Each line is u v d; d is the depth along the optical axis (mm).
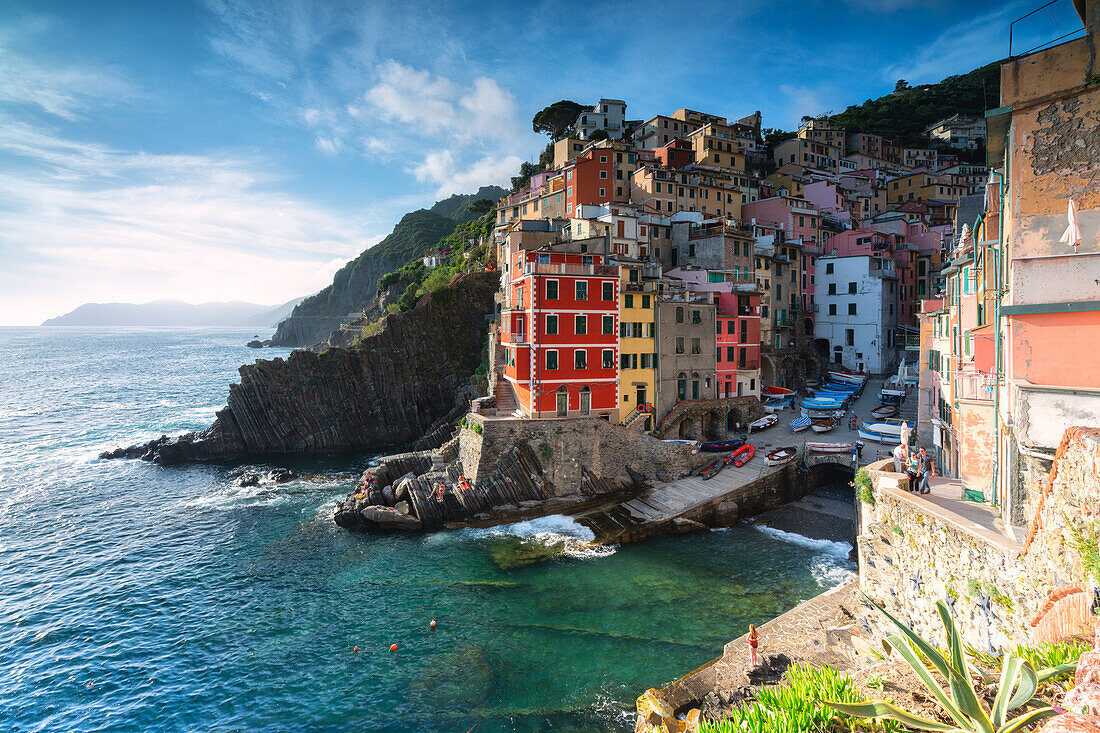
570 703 24594
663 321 55500
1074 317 13484
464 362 85688
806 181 101188
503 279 70875
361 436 77938
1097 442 10117
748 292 63625
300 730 24031
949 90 148750
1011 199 14406
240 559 40688
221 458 71250
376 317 144000
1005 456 15867
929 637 16562
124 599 35375
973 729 7547
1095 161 13102
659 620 30703
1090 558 10008
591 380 51000
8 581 38094
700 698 20391
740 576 35375
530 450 47406
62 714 25656
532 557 38812
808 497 49281
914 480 19328
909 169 125375
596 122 121250
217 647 30094
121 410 105125
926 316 44250
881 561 19234
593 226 70250
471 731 23375
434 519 44656
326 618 32312
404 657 28453
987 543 14164
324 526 46156
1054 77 13539
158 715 25359
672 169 84812
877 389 71000
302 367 77188
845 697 9484
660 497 46562
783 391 69500
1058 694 8094
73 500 54688
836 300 82250
